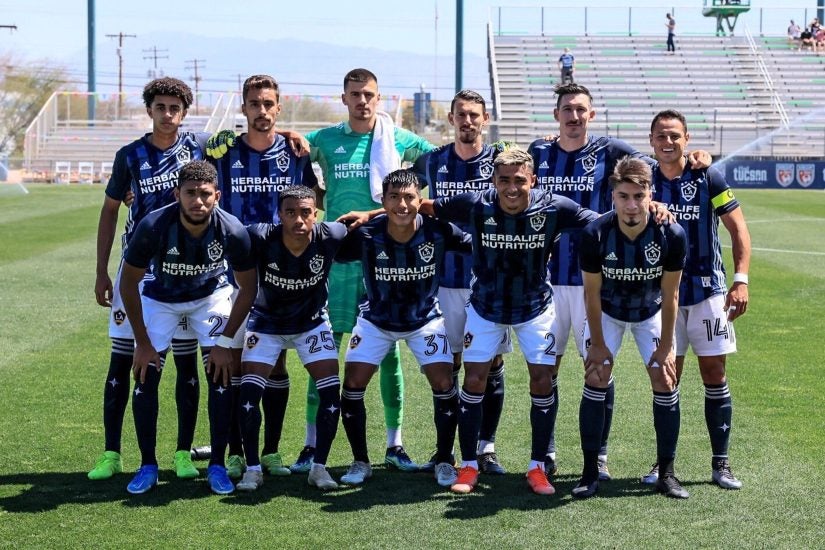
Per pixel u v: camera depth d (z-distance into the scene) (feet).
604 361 16.49
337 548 14.30
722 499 16.29
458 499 16.42
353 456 18.72
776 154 114.21
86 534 14.82
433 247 17.22
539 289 17.17
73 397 22.67
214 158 18.47
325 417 17.02
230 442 18.24
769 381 24.21
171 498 16.40
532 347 17.01
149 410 16.79
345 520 15.40
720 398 17.13
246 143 18.61
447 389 17.47
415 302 17.39
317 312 17.43
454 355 19.33
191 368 17.78
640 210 15.62
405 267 17.10
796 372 25.13
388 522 15.31
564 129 18.58
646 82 128.77
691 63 131.54
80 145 122.31
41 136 121.49
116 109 129.70
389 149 19.62
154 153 17.84
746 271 17.15
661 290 16.46
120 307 17.54
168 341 17.22
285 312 17.15
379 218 17.28
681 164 17.34
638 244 16.05
